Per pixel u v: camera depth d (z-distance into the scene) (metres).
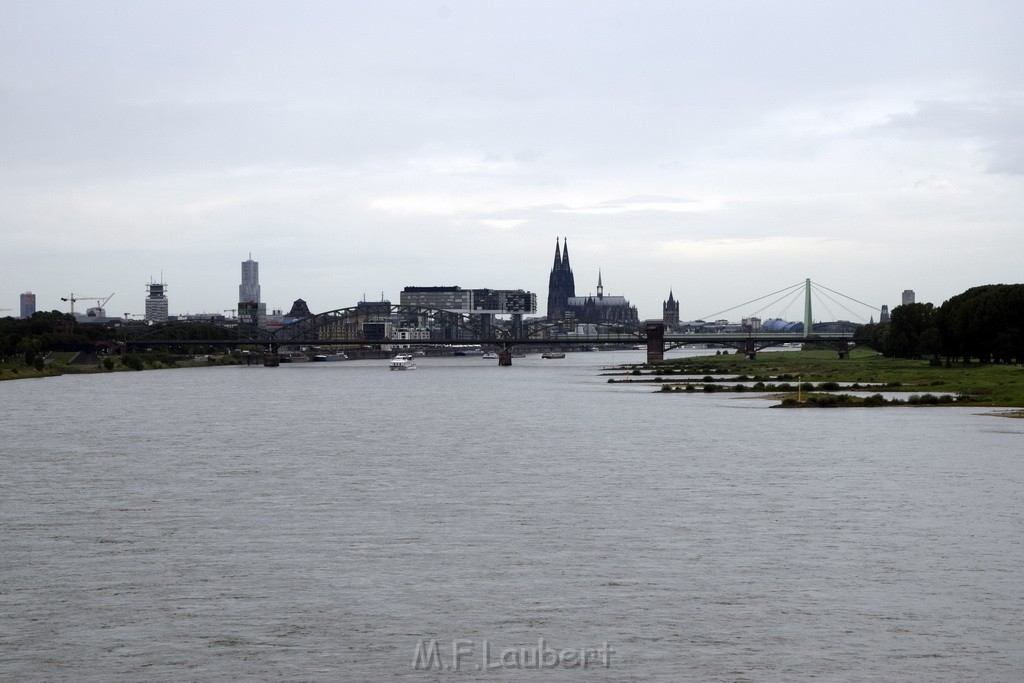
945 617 61.94
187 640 59.84
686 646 58.16
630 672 54.94
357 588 68.69
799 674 54.38
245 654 57.81
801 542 79.12
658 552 76.69
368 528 85.62
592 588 68.06
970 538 79.94
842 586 67.88
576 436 155.62
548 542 80.06
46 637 60.34
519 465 122.19
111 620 63.03
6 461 128.88
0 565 74.62
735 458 125.75
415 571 72.31
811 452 130.25
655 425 171.00
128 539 82.38
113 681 54.56
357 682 54.28
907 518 87.38
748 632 60.03
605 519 88.31
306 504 96.44
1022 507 91.75
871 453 128.38
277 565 74.25
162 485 108.19
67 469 121.19
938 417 174.62
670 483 106.81
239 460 128.75
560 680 54.22
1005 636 58.94
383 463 125.19
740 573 70.94
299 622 62.47
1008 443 137.12
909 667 55.03
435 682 54.25
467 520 88.50
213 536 83.25
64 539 82.50
